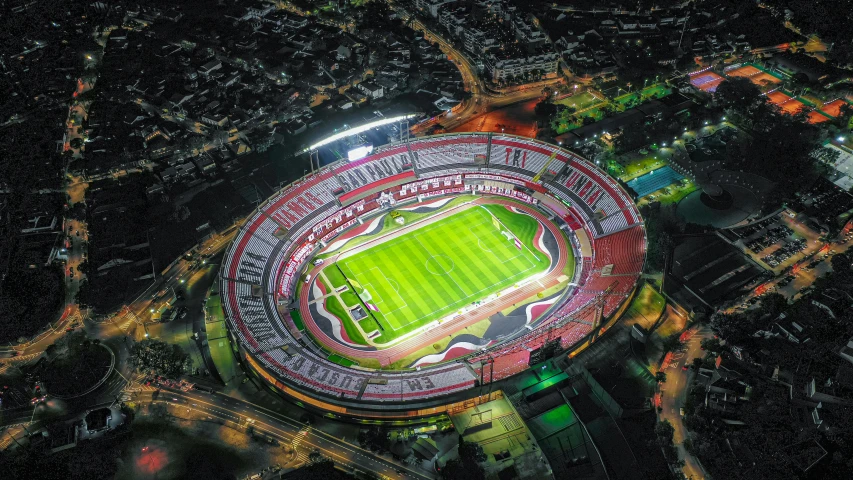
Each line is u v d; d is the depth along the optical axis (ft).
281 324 568.82
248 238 638.94
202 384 540.52
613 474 447.42
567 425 476.54
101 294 614.34
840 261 592.19
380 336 572.92
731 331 533.96
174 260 647.56
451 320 584.81
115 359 561.43
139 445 494.59
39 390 540.52
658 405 500.74
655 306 575.38
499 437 483.92
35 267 642.22
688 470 459.73
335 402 490.90
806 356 516.32
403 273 636.07
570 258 640.99
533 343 529.04
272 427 506.07
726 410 486.79
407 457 480.64
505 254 650.84
